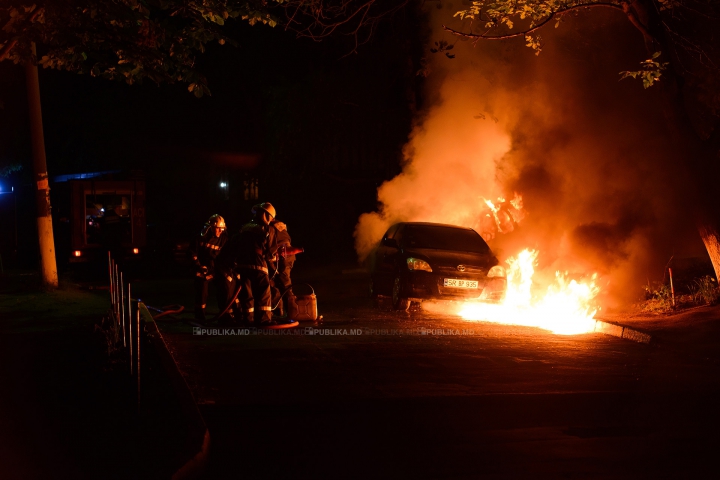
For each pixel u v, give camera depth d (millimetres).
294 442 5516
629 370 8164
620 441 5656
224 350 8945
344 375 7680
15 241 24078
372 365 8188
